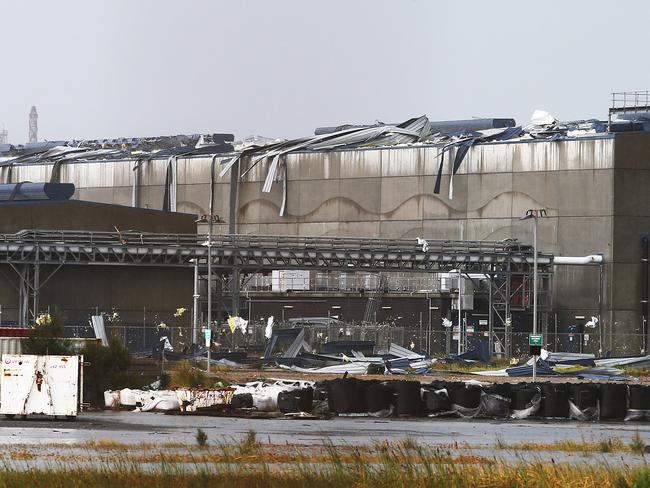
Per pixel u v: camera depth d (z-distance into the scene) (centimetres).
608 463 8225
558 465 7706
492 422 12581
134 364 15050
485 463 8088
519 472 7056
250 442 9138
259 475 7012
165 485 6681
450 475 6925
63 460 7925
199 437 9062
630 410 13012
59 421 11738
